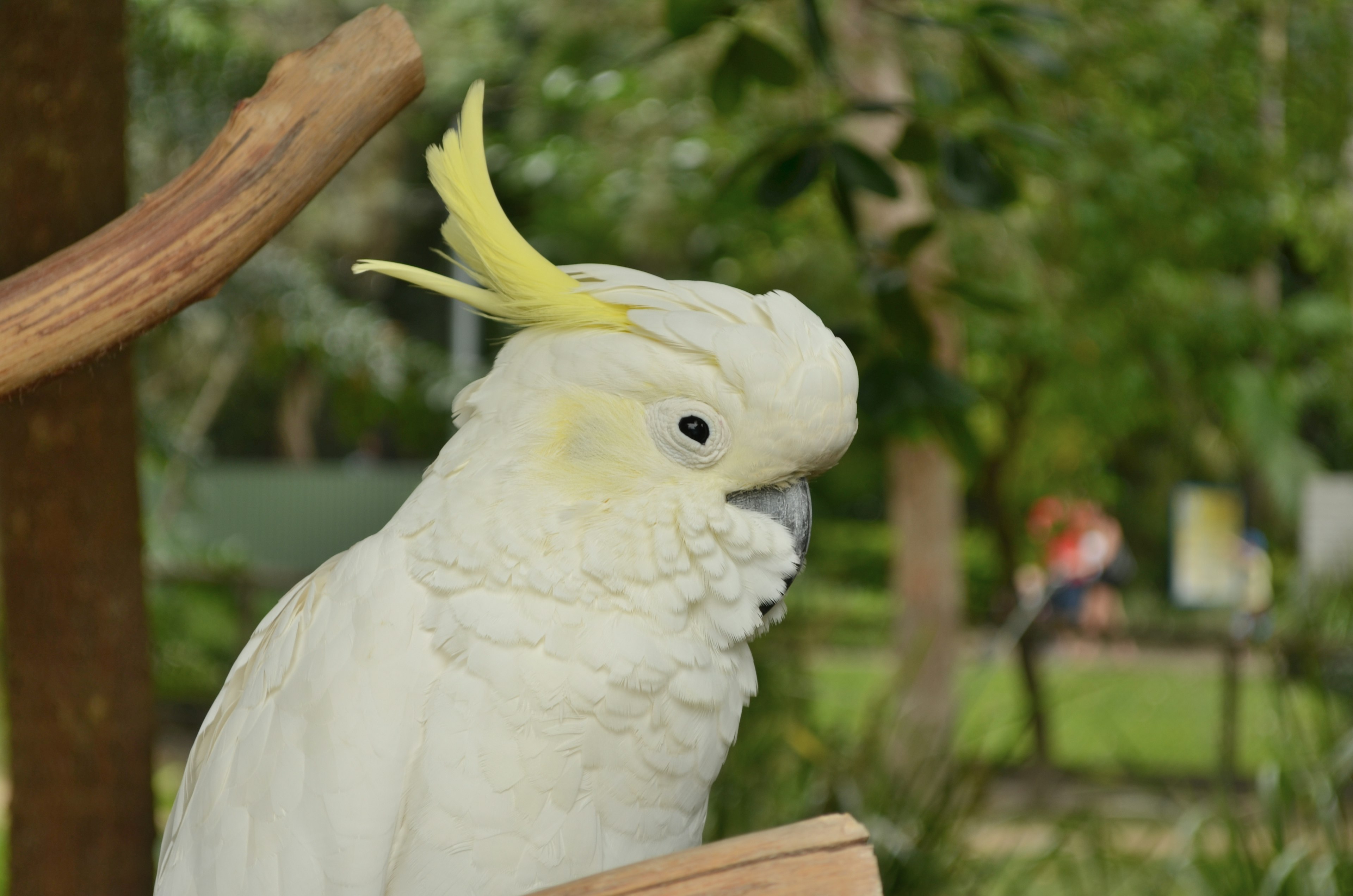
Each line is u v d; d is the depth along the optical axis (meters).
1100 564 14.33
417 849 1.96
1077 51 7.62
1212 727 9.58
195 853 2.08
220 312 10.30
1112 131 8.00
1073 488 14.12
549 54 9.22
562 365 2.05
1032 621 7.12
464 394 2.19
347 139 1.64
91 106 2.91
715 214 3.83
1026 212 8.48
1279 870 4.10
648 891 1.45
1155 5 7.89
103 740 3.10
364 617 2.04
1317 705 4.71
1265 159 8.79
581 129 9.64
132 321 1.53
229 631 10.99
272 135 1.59
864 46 6.84
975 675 7.00
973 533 18.89
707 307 2.05
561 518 2.01
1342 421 14.22
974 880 4.67
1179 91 8.25
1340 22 8.69
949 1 6.43
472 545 2.01
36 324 1.47
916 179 5.33
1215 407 14.09
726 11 3.12
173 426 11.70
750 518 2.12
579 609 2.00
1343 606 5.17
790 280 9.36
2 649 3.38
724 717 2.14
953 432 3.37
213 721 2.28
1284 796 4.41
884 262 3.33
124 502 3.11
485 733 1.96
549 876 1.98
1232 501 16.78
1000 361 10.38
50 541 3.02
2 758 7.79
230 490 15.95
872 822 4.46
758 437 2.00
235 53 7.76
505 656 1.98
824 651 8.74
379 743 1.97
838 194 3.14
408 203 16.73
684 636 2.05
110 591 3.09
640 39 8.65
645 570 2.01
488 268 2.06
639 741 2.02
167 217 1.54
